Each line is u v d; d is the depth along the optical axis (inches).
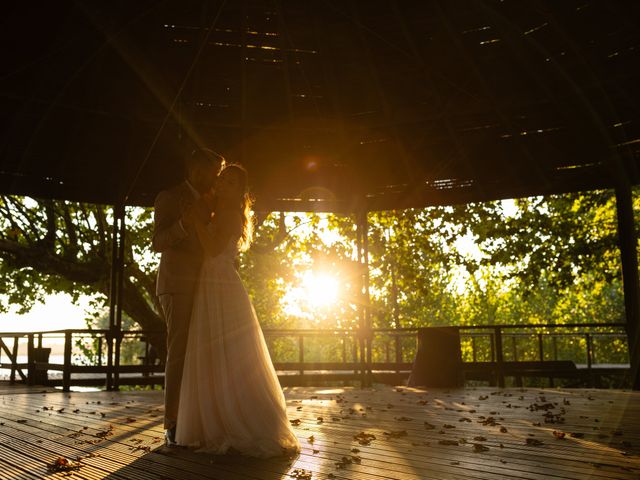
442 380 395.2
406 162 415.5
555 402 268.5
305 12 309.9
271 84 362.9
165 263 149.9
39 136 366.3
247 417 136.3
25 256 572.7
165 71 342.6
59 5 286.4
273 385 143.5
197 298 146.0
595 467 119.0
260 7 308.7
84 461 127.8
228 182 149.8
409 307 1026.7
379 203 440.8
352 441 152.9
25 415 223.3
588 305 1040.2
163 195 151.7
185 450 138.6
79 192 407.5
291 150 408.5
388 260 714.8
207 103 375.6
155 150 394.9
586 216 708.7
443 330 401.4
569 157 391.5
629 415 212.1
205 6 303.9
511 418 205.5
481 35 321.7
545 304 1077.1
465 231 684.7
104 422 199.6
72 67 326.3
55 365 392.2
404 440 154.6
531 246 676.7
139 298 633.6
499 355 400.8
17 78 328.5
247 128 382.6
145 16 305.3
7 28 293.9
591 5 290.5
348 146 402.0
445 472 114.0
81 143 381.7
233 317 144.0
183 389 142.5
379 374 495.5
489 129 388.8
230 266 149.3
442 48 331.0
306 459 127.8
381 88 360.5
